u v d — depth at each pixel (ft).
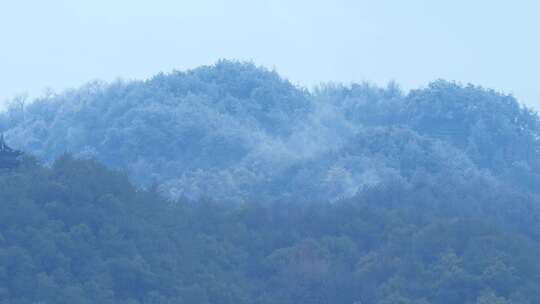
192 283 493.77
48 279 460.14
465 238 548.72
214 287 495.82
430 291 509.35
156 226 526.98
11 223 489.26
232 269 532.73
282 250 550.36
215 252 532.73
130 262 485.56
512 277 506.48
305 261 538.88
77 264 482.28
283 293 515.50
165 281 487.20
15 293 455.63
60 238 486.38
